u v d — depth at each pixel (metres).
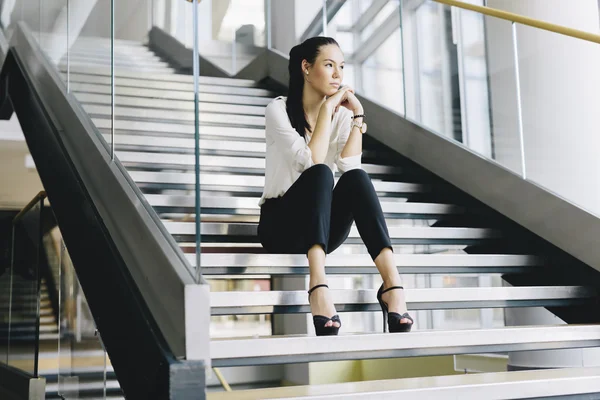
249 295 1.84
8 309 4.48
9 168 7.14
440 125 3.27
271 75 4.84
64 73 2.67
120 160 1.82
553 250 2.60
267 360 1.53
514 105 2.88
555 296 2.29
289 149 1.95
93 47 2.18
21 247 4.11
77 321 3.07
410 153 3.42
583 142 2.65
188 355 1.29
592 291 2.36
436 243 2.67
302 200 1.85
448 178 3.16
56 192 2.41
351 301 1.97
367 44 4.08
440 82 3.29
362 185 1.91
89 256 1.91
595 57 2.67
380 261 1.85
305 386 1.57
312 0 4.90
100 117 2.05
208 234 2.32
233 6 5.04
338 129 2.18
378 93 3.85
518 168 2.82
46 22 3.12
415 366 5.99
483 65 3.05
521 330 1.83
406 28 3.62
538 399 1.61
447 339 1.73
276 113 2.04
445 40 3.30
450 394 1.53
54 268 3.46
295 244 1.98
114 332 1.61
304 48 2.09
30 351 3.77
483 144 3.01
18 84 3.61
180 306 1.32
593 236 2.43
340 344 1.61
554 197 2.62
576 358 3.08
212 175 2.85
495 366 5.28
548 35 2.79
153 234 1.53
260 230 2.09
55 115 2.71
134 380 1.43
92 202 1.98
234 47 5.04
